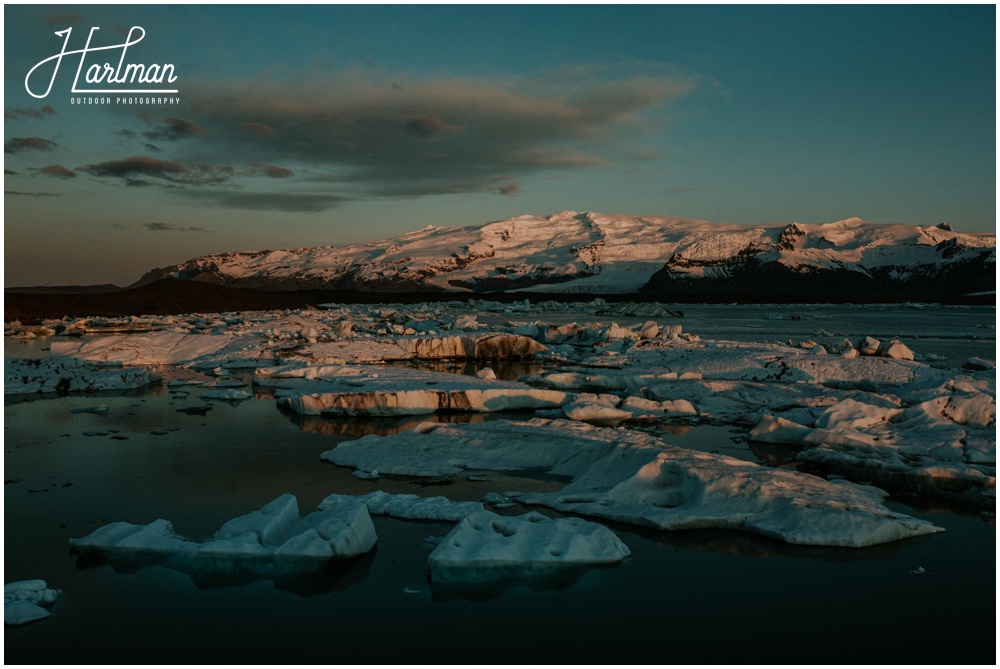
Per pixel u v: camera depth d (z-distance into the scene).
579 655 9.59
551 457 17.92
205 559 12.09
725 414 24.14
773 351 35.38
